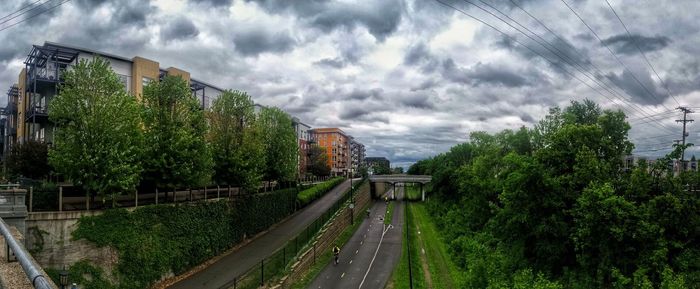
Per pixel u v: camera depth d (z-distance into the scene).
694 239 29.14
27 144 37.09
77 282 28.52
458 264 45.94
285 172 62.91
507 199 35.94
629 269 29.98
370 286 41.31
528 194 34.19
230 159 47.06
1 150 73.75
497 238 42.62
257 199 55.56
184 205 39.03
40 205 29.77
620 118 37.22
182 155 36.28
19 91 53.38
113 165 30.42
